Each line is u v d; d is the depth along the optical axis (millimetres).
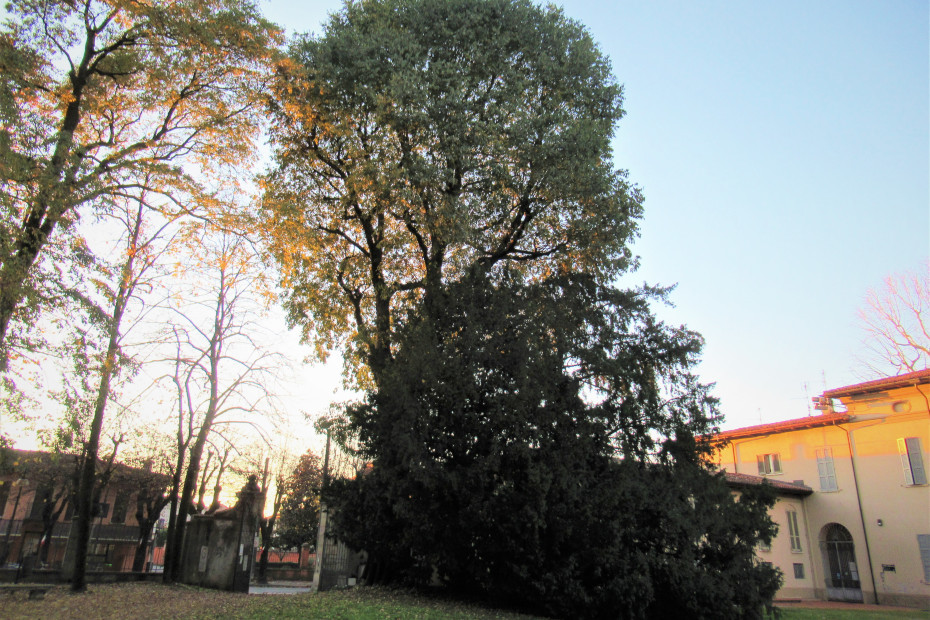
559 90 19406
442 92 17922
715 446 17203
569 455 14562
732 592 15297
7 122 11977
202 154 17266
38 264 12359
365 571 18719
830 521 32625
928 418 29828
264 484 36469
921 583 28578
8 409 11969
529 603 15227
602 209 18203
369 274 20859
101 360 13094
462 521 14430
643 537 15242
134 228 17344
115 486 39969
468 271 17344
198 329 25109
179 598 17141
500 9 19031
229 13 15773
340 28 19906
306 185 20172
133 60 15367
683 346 16984
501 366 15344
